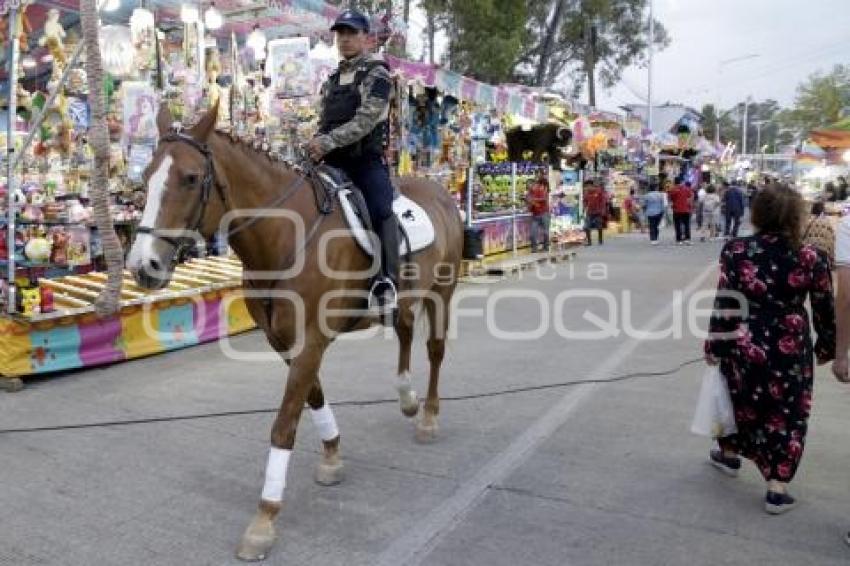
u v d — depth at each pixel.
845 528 3.59
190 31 7.50
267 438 4.75
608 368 6.57
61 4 7.15
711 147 38.16
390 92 3.98
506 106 12.38
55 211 6.64
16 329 5.67
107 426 4.94
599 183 20.42
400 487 4.04
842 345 3.51
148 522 3.60
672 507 3.80
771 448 3.71
